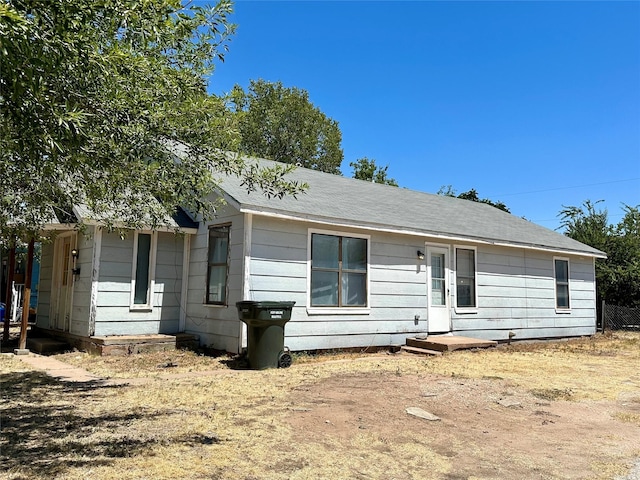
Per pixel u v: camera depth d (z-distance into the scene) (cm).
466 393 684
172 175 471
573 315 1667
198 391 663
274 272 994
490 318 1406
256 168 514
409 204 1470
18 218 643
